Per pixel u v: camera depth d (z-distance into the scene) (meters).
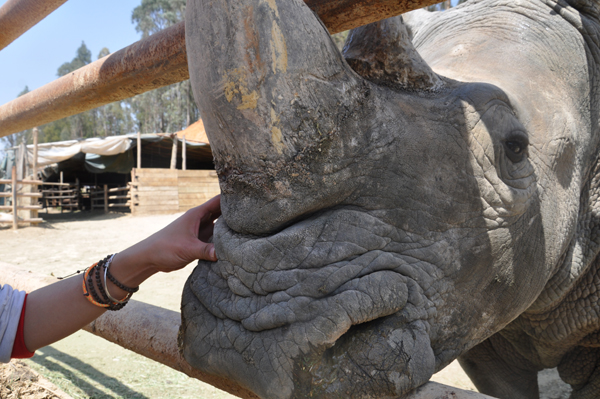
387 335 1.09
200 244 1.22
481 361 2.90
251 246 1.07
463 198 1.30
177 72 1.73
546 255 1.70
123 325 1.69
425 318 1.20
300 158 1.03
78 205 24.08
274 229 1.08
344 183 1.09
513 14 1.96
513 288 1.54
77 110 2.46
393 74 1.27
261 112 0.98
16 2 2.28
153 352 1.56
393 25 1.25
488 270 1.41
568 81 1.88
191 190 17.88
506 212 1.43
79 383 3.40
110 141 17.22
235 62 0.95
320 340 1.00
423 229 1.22
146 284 6.59
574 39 1.94
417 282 1.19
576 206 1.90
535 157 1.62
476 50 1.81
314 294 1.04
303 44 0.98
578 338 2.34
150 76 1.81
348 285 1.06
